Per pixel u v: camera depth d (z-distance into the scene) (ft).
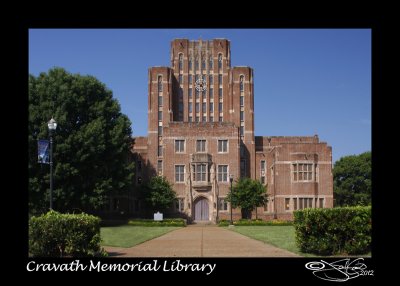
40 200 193.36
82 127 204.74
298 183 256.32
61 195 192.34
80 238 72.74
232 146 278.05
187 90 337.31
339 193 378.53
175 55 339.77
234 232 157.17
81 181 203.51
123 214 276.00
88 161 202.80
